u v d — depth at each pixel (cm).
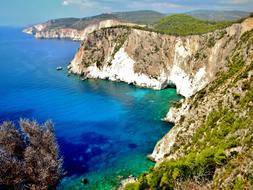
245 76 5678
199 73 11719
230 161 3631
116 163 6612
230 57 8756
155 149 6850
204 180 3747
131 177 5928
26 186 4747
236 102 5281
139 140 7825
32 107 10569
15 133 5397
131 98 11769
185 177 3947
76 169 6369
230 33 10844
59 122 9206
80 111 10250
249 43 7569
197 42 12456
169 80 13362
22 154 5259
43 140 5469
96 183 5841
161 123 8994
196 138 5494
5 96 11831
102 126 8881
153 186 4212
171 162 4566
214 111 5819
